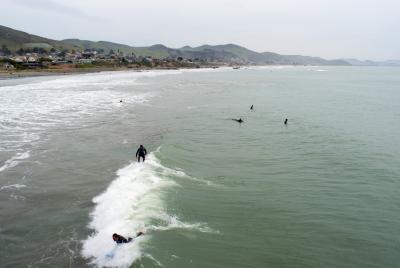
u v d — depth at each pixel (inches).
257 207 835.4
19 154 1208.8
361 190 953.5
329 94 3558.1
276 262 624.1
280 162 1186.6
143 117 1979.6
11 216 761.6
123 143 1368.1
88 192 884.0
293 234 719.1
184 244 659.4
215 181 989.2
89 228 705.6
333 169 1120.8
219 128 1728.6
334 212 821.9
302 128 1756.9
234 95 3309.5
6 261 603.2
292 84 5029.5
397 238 716.0
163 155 1197.7
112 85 4094.5
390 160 1218.0
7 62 6702.8
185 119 1958.7
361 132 1669.5
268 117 2079.2
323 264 624.4
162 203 821.2
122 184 921.5
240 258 629.3
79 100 2659.9
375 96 3395.7
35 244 653.3
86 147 1306.6
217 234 703.1
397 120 2016.5
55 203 823.7
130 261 592.7
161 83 4603.8
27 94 3011.8
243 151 1312.7
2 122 1764.3
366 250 671.1
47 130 1589.6
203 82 5036.9
